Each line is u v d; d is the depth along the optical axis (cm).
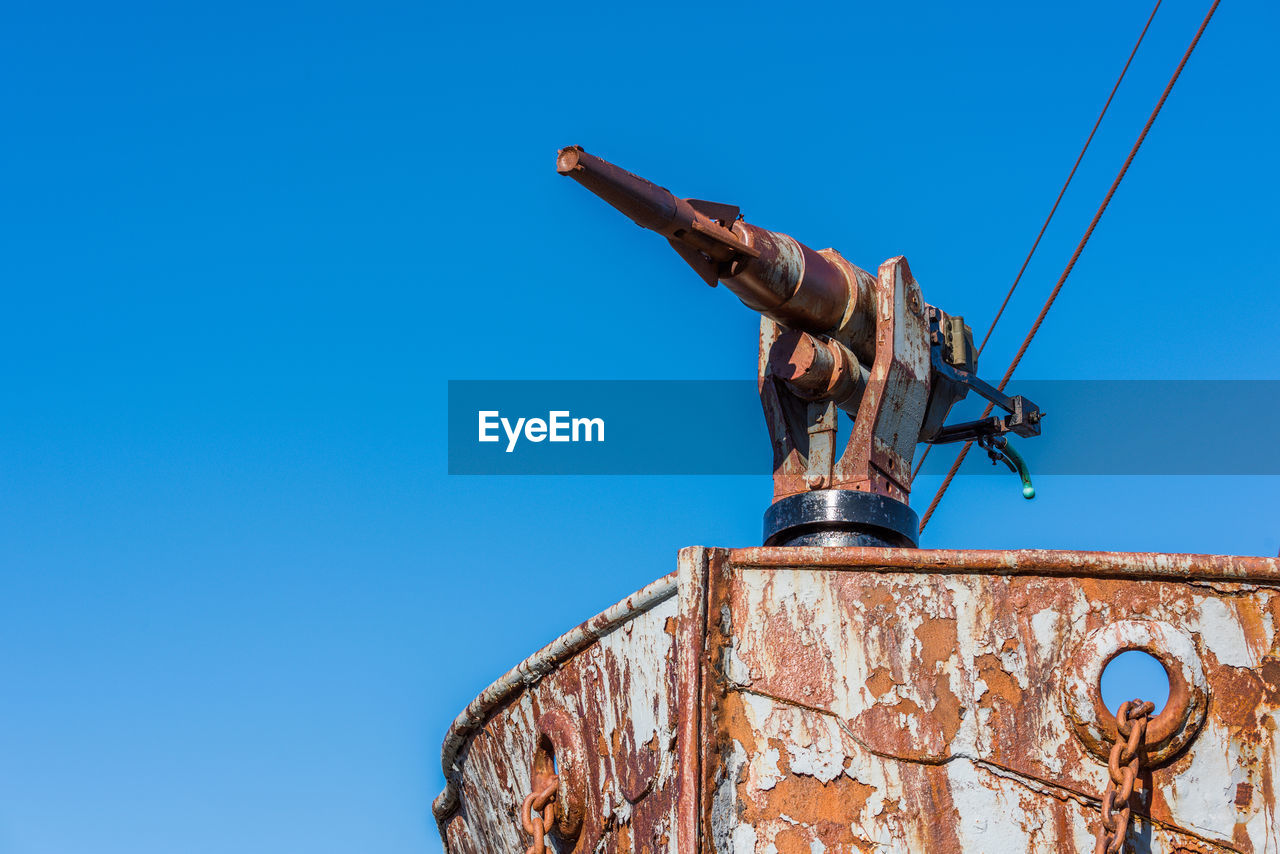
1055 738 423
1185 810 418
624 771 463
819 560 439
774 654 434
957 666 428
